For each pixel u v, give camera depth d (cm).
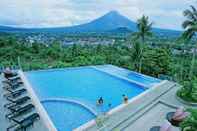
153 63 3472
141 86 2369
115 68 3244
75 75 2827
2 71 2423
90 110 1645
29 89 1842
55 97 1958
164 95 1872
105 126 1251
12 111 1339
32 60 3712
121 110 1497
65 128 1345
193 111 969
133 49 3462
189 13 2481
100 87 2353
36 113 1289
